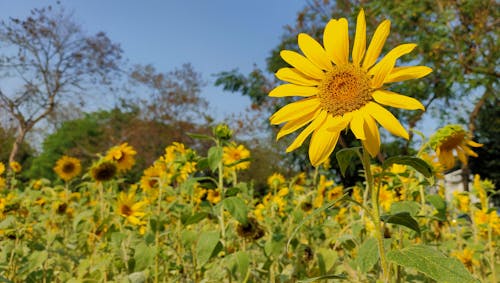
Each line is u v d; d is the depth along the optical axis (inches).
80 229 125.1
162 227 103.0
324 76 52.8
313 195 139.6
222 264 88.4
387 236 80.2
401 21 472.1
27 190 156.3
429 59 468.4
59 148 1238.9
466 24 461.1
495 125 664.4
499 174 686.5
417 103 44.1
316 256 90.4
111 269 99.9
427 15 474.0
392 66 45.9
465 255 105.7
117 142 890.1
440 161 66.8
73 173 180.5
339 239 86.1
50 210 165.0
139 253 86.6
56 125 917.2
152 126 853.8
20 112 816.9
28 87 820.6
